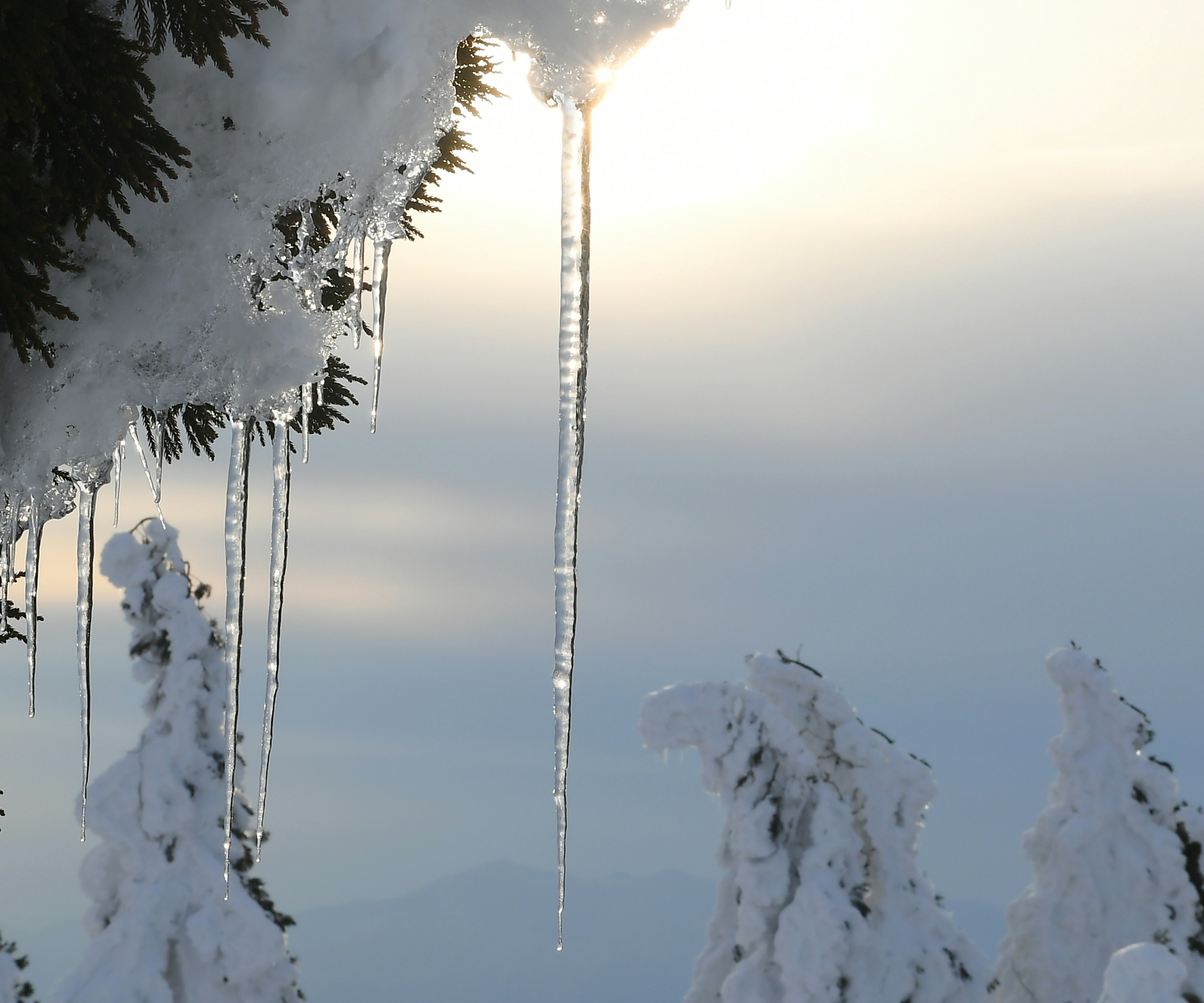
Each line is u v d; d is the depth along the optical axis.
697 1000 19.78
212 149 8.01
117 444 8.71
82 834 9.66
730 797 19.36
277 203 8.25
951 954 19.58
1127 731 22.39
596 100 8.16
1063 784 22.64
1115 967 15.10
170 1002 19.27
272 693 9.23
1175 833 21.75
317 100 7.97
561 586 8.41
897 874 19.73
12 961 16.39
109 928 19.58
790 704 20.61
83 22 6.93
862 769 20.09
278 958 19.91
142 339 8.23
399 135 8.31
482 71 8.99
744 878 18.92
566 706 8.47
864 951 18.84
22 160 6.84
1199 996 20.67
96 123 7.02
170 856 20.08
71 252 7.52
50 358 7.32
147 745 20.52
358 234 8.61
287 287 8.48
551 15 8.00
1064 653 22.84
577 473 8.34
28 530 9.20
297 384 8.66
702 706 19.48
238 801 20.69
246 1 7.26
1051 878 22.22
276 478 9.15
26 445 8.34
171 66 7.75
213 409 9.16
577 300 8.24
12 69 6.54
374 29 8.05
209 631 21.03
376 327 8.99
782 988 18.80
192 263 8.19
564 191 8.22
